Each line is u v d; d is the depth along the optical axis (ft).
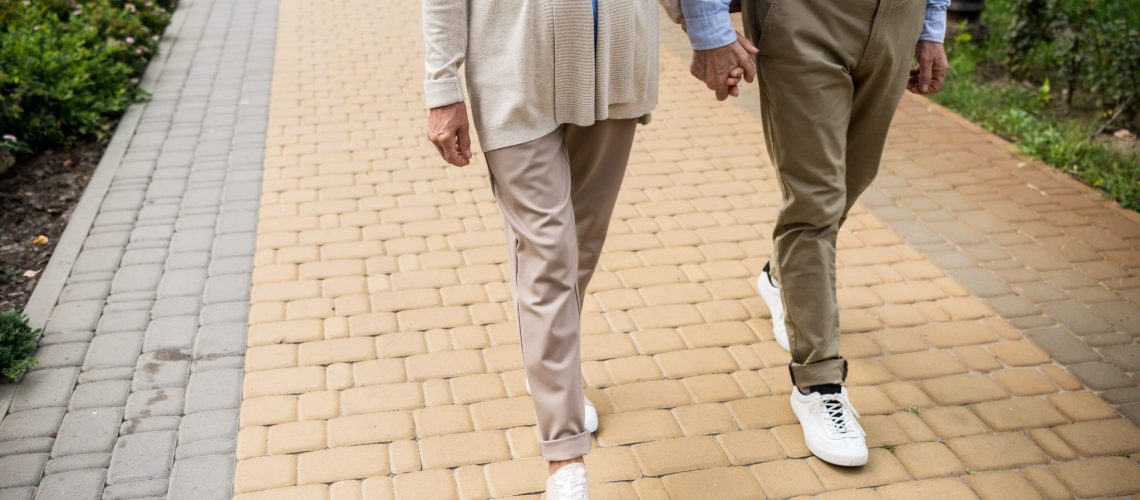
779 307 11.18
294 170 15.97
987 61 23.17
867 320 11.73
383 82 20.77
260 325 11.33
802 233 9.04
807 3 8.23
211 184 15.38
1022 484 8.98
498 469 9.04
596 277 12.59
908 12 8.43
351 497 8.64
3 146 16.16
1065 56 19.76
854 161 9.56
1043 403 10.18
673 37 24.85
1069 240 13.96
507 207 7.79
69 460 9.06
